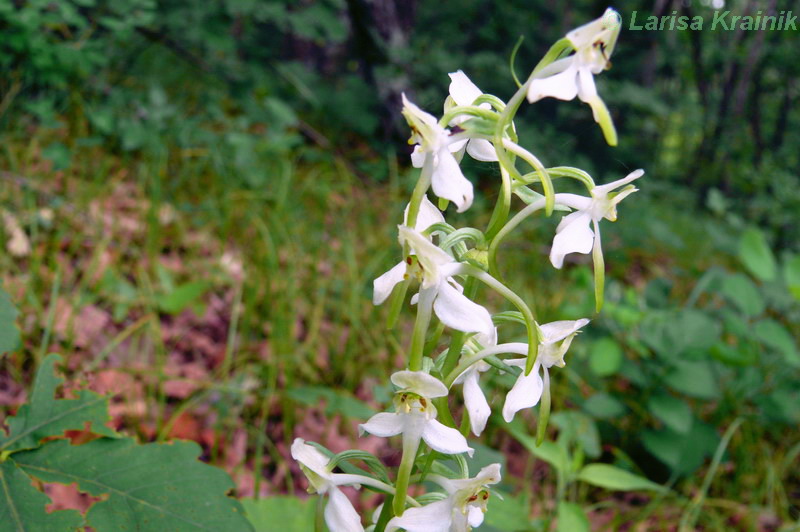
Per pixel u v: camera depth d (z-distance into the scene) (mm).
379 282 1448
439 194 1345
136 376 3240
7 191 3986
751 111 13172
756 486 3742
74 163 4727
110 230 4160
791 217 8711
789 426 4246
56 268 3604
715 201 7594
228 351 3375
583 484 3482
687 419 3400
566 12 11398
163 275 3748
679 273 6391
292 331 3697
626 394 3973
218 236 4559
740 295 3867
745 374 3977
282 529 2080
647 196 8648
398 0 7918
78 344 3232
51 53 4504
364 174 6848
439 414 1454
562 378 4023
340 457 1486
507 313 1419
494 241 1371
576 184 7371
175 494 1599
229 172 5277
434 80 8234
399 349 3553
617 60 10344
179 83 6984
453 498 1441
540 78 1294
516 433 2697
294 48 11445
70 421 1685
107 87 5691
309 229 5000
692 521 3289
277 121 6129
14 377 2941
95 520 1517
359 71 9266
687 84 14016
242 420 3271
